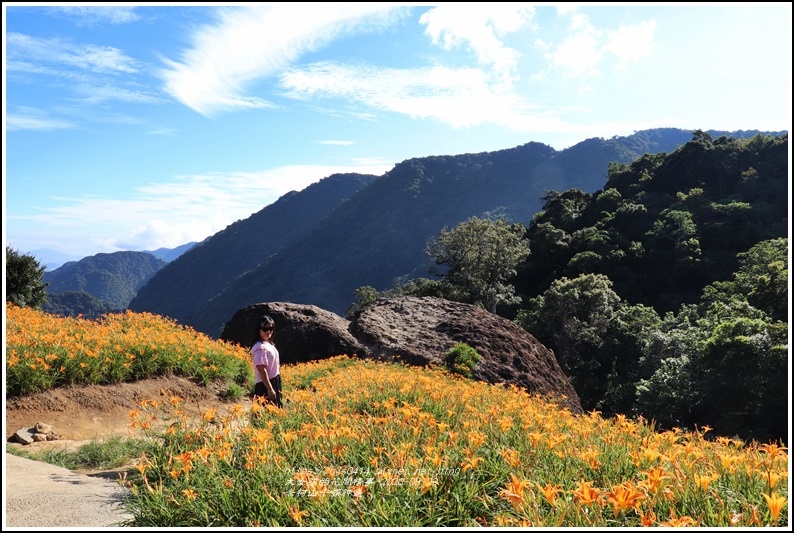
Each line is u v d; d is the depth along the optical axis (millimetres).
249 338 16531
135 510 3398
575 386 48438
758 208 66500
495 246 58656
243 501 3102
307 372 11664
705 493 2926
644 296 64000
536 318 52094
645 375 40438
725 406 29719
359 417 5160
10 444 6512
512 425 4645
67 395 7820
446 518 2916
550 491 2594
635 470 3525
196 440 4383
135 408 8156
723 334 31250
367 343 15617
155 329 12062
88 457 6016
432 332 16125
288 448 3922
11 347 7969
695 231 66688
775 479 3008
